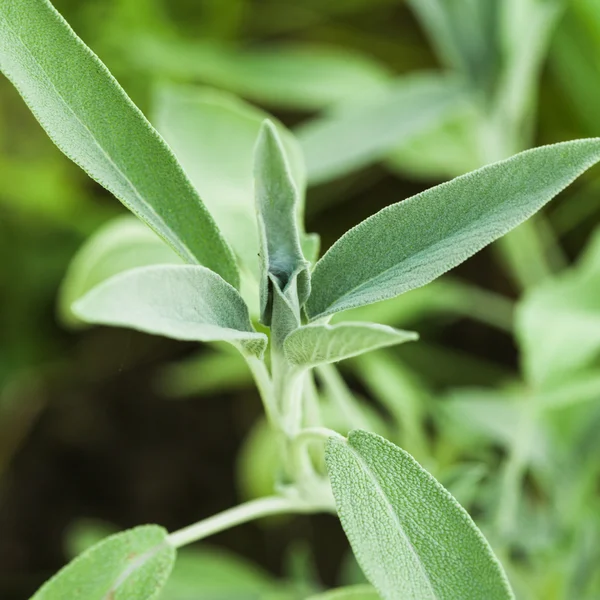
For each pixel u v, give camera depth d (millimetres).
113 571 362
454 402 574
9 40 329
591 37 678
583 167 330
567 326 467
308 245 380
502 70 603
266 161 346
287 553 850
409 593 328
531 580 476
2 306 845
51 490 892
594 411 550
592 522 489
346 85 704
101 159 338
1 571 860
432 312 803
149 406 918
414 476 335
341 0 857
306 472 373
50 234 836
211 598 546
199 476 896
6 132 819
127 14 812
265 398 357
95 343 883
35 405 890
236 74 707
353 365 647
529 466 573
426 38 859
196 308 331
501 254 869
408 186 880
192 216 347
